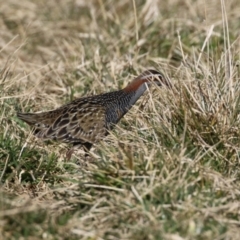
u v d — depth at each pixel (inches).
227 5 1138.0
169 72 918.4
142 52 1048.8
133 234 637.9
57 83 978.1
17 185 749.3
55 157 786.8
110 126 798.5
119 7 1188.5
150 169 712.4
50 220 656.4
